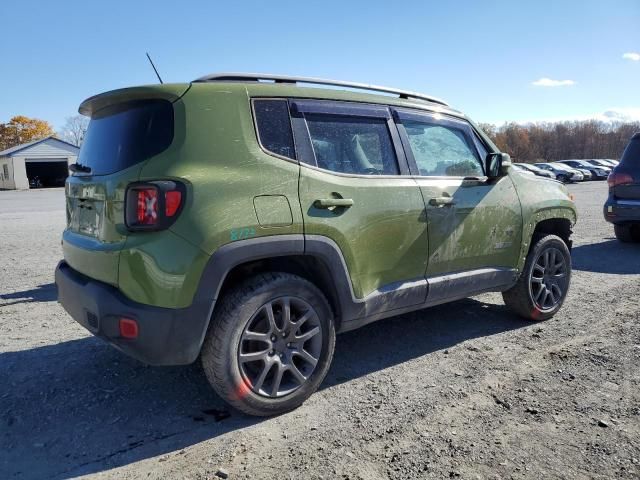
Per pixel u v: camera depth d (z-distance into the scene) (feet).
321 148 10.66
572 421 9.50
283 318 9.79
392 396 10.67
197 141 9.08
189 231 8.62
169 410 10.19
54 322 15.83
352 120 11.41
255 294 9.34
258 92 10.08
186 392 10.97
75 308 10.00
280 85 10.56
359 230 10.73
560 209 15.75
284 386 10.02
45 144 142.61
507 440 8.90
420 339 14.12
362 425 9.50
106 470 8.25
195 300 8.68
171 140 8.98
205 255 8.69
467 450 8.61
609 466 8.09
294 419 9.78
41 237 34.55
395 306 11.71
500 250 13.99
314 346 10.30
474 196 13.26
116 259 8.92
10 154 137.18
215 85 9.66
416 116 12.91
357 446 8.79
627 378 11.31
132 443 9.02
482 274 13.52
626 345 13.25
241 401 9.40
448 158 13.43
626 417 9.61
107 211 9.26
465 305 17.35
